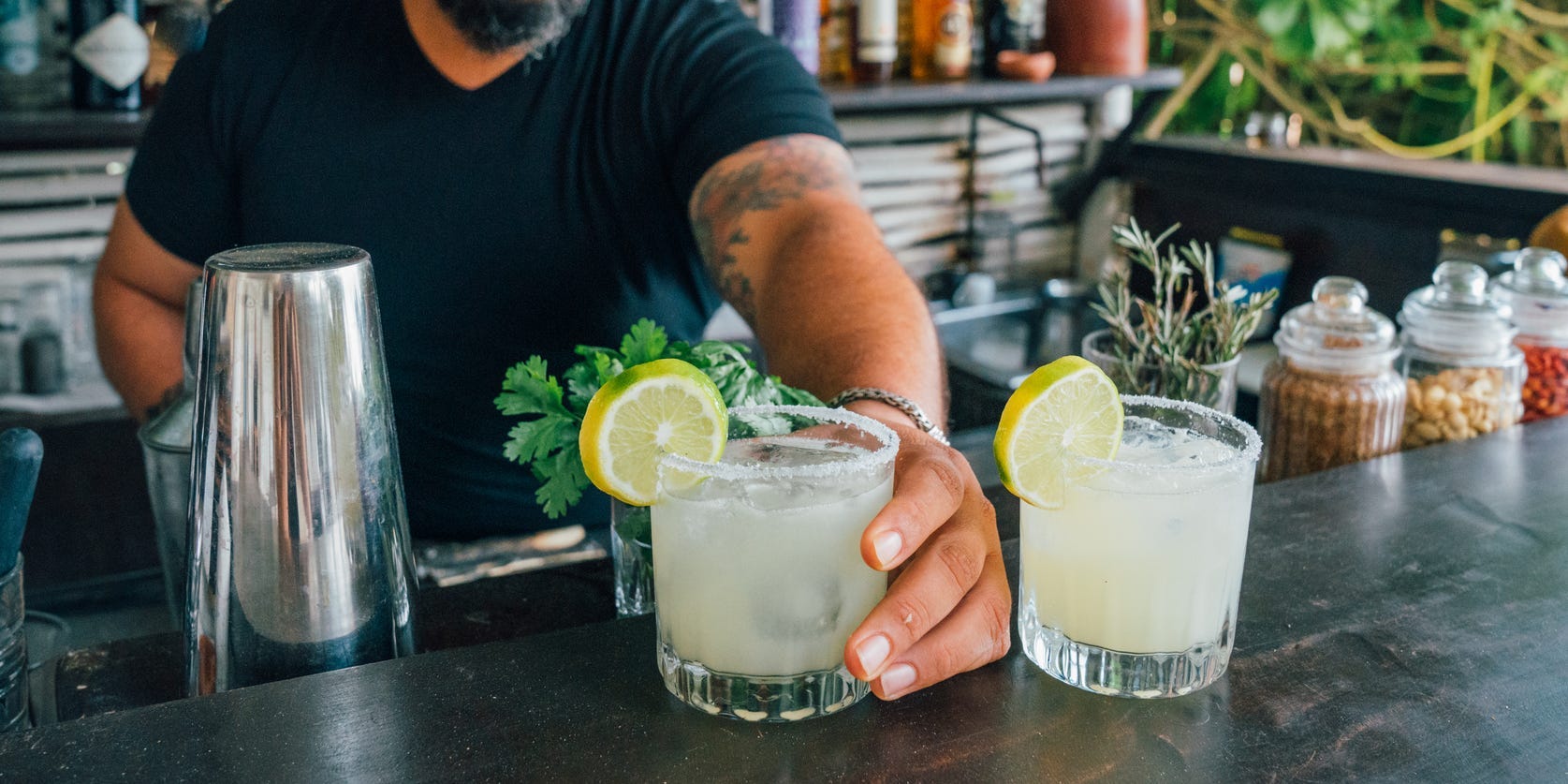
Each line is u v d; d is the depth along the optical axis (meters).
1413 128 3.07
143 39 1.90
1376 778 0.58
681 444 0.63
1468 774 0.59
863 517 0.62
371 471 0.69
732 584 0.61
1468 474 1.02
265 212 1.49
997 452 0.65
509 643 0.72
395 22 1.44
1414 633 0.73
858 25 2.29
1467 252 2.23
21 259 2.07
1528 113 2.94
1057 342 2.82
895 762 0.59
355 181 1.47
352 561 0.69
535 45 1.37
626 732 0.62
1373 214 2.32
